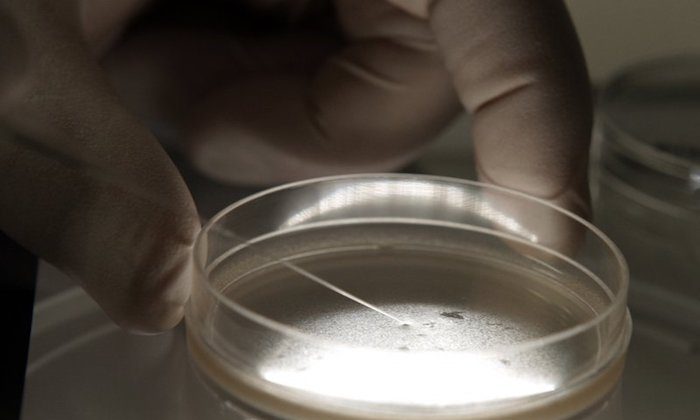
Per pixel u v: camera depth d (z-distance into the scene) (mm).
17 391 225
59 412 221
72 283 252
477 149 257
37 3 240
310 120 289
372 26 291
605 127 295
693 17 323
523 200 248
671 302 254
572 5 323
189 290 238
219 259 240
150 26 315
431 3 264
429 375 211
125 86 307
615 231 274
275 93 294
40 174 239
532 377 215
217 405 221
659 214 279
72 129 238
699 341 244
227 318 222
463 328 233
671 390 231
